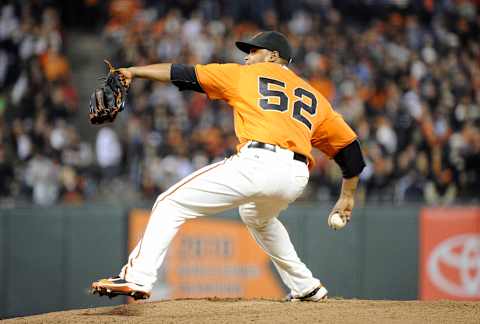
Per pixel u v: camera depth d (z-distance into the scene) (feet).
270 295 123.65
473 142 161.17
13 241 118.11
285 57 61.00
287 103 57.52
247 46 61.41
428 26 209.67
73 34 208.03
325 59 190.49
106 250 120.06
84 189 148.15
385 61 191.31
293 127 57.00
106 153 155.43
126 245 120.57
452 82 185.57
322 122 60.59
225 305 62.54
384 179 147.23
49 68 180.04
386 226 128.36
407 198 146.41
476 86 189.47
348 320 54.08
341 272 125.70
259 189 55.77
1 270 117.50
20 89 169.58
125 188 151.53
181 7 203.10
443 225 130.11
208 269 122.52
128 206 121.49
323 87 181.16
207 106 169.27
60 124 158.92
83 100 192.44
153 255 55.93
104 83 57.06
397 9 212.64
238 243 123.54
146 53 185.26
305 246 124.67
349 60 192.03
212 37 190.19
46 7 197.47
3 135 152.56
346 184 64.39
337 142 61.87
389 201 142.82
